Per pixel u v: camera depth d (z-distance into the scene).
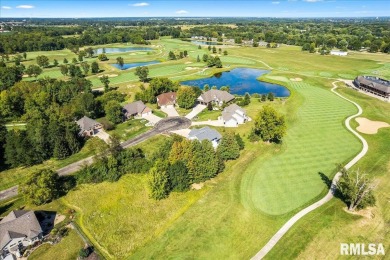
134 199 62.31
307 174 66.88
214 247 48.66
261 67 188.88
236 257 46.59
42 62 194.25
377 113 102.88
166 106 116.50
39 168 76.25
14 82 140.62
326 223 51.84
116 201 61.97
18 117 109.25
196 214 56.47
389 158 71.94
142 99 122.69
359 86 134.75
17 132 80.62
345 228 50.50
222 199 60.16
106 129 96.12
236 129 93.44
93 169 70.19
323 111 106.06
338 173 66.50
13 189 68.19
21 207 61.66
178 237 51.28
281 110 108.44
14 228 51.12
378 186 61.16
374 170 67.06
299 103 115.62
